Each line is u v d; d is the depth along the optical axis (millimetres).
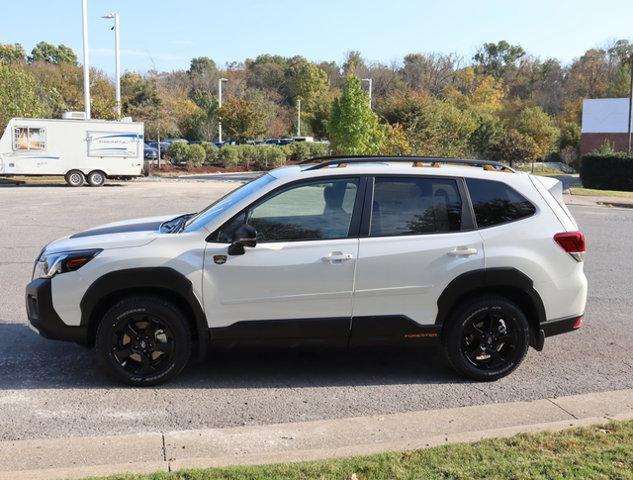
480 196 5223
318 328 5012
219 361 5699
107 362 4961
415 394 5035
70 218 15938
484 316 5188
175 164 43500
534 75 104125
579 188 31578
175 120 61000
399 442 3900
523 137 49406
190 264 4875
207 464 3566
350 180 5117
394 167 5219
